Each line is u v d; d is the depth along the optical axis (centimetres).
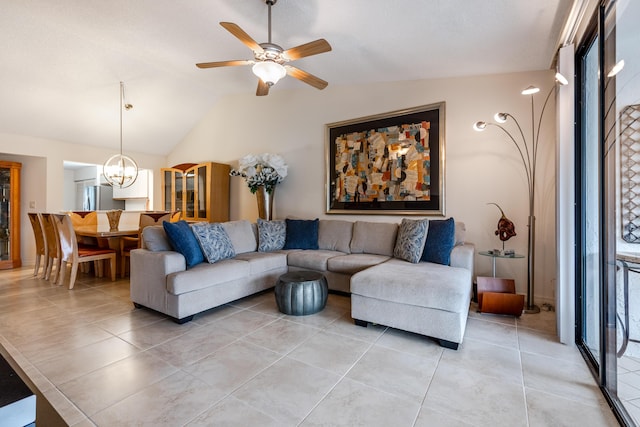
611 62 176
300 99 464
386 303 240
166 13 288
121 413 149
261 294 350
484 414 149
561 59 225
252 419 145
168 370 187
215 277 281
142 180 676
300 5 248
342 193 426
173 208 590
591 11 195
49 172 500
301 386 171
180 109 543
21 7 294
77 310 295
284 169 459
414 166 369
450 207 347
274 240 398
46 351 211
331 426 141
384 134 390
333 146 434
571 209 221
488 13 230
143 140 583
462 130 341
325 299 295
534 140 308
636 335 184
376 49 304
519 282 318
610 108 178
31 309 297
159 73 437
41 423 65
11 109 422
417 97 367
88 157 546
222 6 266
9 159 503
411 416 148
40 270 475
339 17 257
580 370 188
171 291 254
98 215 533
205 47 354
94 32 331
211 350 213
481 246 332
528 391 167
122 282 403
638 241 174
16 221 505
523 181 314
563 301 224
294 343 225
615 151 177
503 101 322
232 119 544
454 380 178
